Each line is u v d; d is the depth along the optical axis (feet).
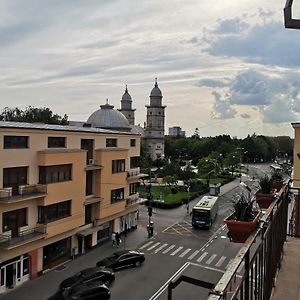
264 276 15.84
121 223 123.65
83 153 96.68
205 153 368.27
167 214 155.63
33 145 82.58
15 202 76.89
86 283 74.79
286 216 27.35
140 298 73.00
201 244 112.47
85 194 99.71
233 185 241.14
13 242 75.61
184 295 72.69
